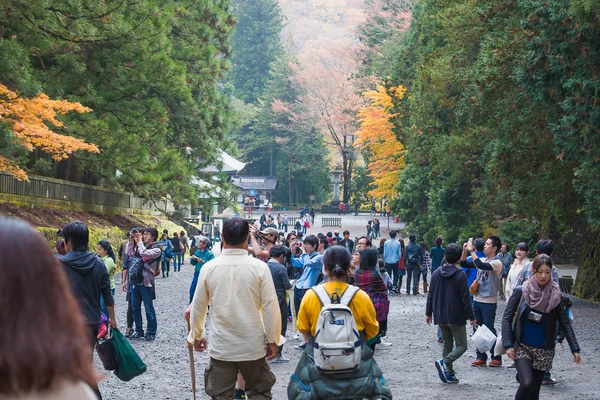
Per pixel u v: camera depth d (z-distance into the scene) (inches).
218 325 259.9
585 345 555.8
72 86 1061.8
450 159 1195.9
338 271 257.3
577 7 622.5
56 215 1161.4
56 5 858.8
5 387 51.0
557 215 962.7
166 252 1199.6
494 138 1098.1
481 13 946.7
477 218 1562.5
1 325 51.4
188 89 1407.5
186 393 368.2
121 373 277.1
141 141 1256.2
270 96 4658.0
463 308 397.4
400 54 1982.0
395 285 1008.9
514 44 821.2
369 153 2965.1
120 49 1102.4
